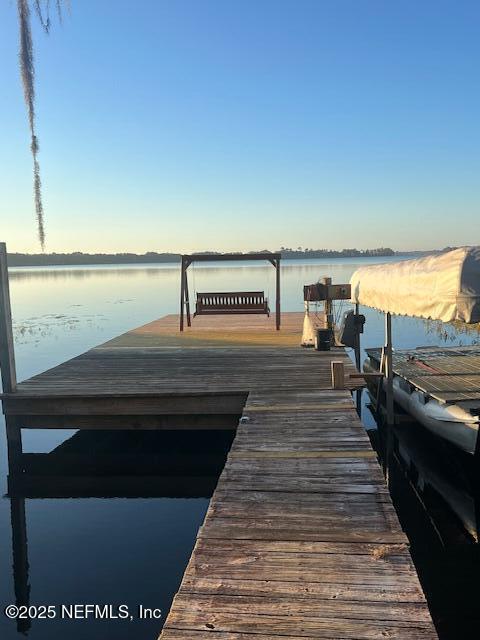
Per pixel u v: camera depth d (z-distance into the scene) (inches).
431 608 147.8
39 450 305.7
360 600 101.2
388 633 92.0
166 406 265.9
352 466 169.0
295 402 241.8
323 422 212.5
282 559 116.3
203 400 264.4
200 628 94.3
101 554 187.2
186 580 108.9
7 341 269.3
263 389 265.9
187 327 510.9
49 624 149.6
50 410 269.1
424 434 305.3
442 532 195.8
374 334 721.0
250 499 147.3
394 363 338.0
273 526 131.6
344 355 350.9
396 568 111.9
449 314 147.6
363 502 144.2
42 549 191.8
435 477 254.1
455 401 235.9
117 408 267.3
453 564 172.1
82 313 1016.9
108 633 145.4
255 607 99.7
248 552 119.5
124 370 319.6
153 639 142.3
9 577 173.8
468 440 223.9
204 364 331.9
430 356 362.0
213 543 123.9
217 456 292.4
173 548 189.8
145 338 446.6
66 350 631.8
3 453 305.1
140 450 302.5
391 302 218.1
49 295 1493.6
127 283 2074.3
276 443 190.9
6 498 240.7
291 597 102.5
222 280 1956.2
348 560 115.4
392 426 289.1
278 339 425.4
